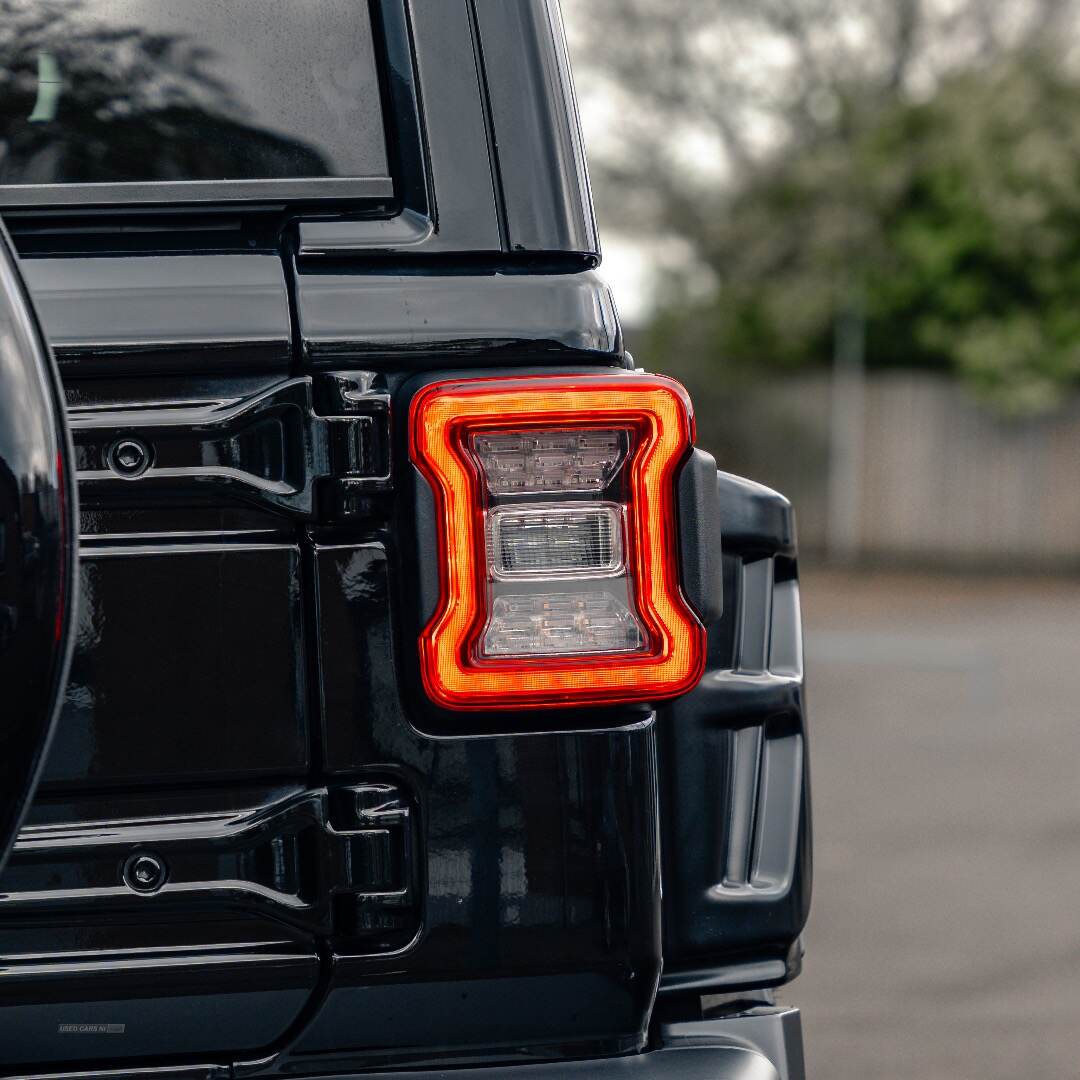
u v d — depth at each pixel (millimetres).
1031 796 8578
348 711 2162
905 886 6969
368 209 2254
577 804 2199
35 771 1900
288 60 2283
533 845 2193
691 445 2215
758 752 2803
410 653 2160
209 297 2166
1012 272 23312
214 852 2145
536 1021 2225
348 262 2223
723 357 25000
